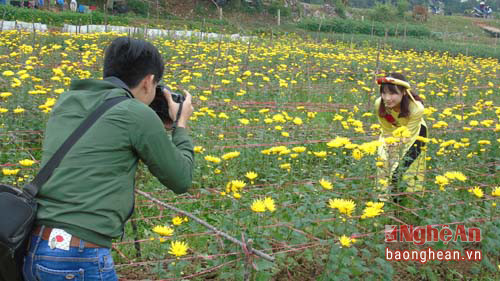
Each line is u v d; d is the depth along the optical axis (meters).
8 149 5.32
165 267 3.62
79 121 2.23
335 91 10.31
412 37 35.31
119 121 2.18
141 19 27.55
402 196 4.80
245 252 2.91
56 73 6.98
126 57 2.34
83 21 23.09
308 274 3.76
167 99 2.63
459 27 52.34
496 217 4.14
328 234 3.96
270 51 14.40
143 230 4.20
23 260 2.20
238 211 3.59
